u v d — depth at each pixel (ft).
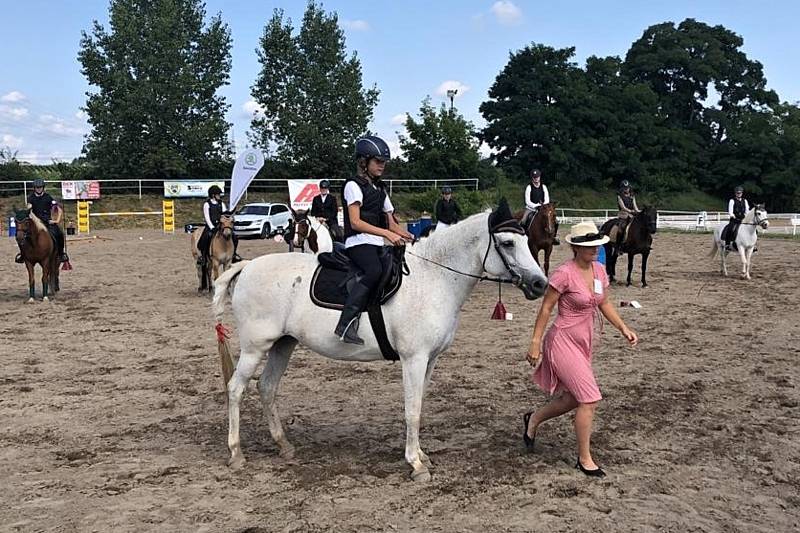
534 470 18.60
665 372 28.84
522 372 29.19
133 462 19.52
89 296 51.13
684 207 227.61
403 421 23.02
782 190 238.68
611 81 258.37
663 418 22.98
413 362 18.01
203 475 18.54
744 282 57.52
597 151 227.61
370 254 17.97
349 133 182.70
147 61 163.02
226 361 19.98
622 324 18.74
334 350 18.72
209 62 174.09
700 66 272.10
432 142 185.57
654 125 247.50
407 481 17.94
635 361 30.71
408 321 17.84
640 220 54.60
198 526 15.52
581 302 17.84
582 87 234.17
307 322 18.67
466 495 17.02
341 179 176.76
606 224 57.77
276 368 20.06
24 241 46.88
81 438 21.58
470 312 43.62
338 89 178.91
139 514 16.12
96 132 164.96
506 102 233.96
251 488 17.62
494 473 18.38
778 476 18.21
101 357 32.22
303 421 23.09
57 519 15.89
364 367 30.09
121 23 162.81
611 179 231.50
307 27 180.45
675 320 40.45
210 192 50.72
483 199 151.74
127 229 132.77
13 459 19.77
